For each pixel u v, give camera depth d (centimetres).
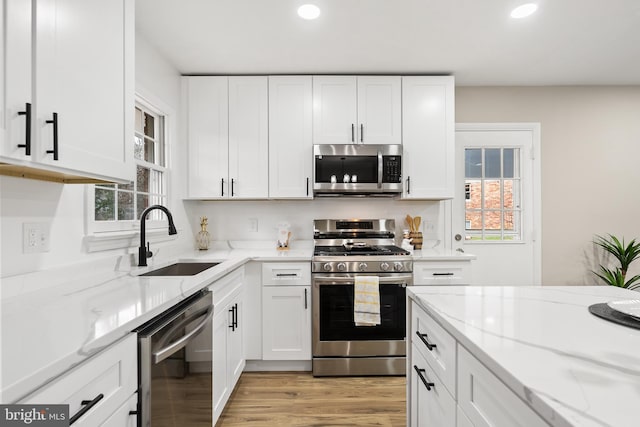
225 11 194
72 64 109
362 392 223
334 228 302
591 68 278
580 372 61
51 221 138
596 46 240
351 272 246
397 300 246
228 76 278
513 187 319
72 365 70
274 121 278
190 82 277
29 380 59
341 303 244
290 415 197
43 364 64
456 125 316
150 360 100
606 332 84
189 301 142
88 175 123
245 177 277
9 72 88
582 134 318
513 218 319
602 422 46
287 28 213
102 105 125
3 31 86
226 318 194
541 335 81
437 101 279
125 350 92
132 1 144
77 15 112
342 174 271
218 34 219
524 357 68
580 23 210
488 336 81
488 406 75
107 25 128
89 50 118
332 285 244
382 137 278
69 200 148
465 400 87
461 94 317
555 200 318
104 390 83
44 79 98
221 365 184
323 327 244
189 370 131
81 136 113
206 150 277
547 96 318
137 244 200
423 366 125
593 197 318
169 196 258
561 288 135
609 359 67
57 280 136
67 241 147
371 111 278
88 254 160
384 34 222
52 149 100
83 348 73
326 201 310
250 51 243
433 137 279
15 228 122
